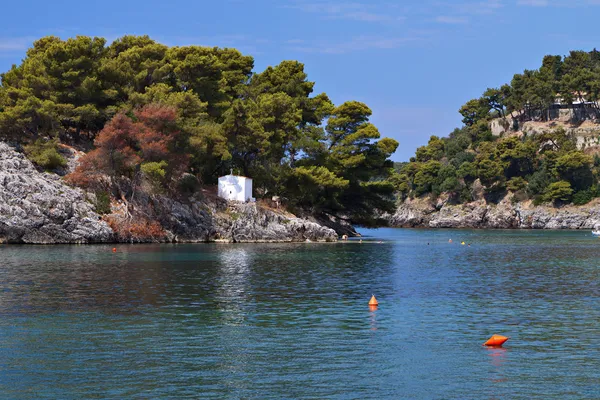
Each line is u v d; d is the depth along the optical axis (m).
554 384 28.55
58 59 122.62
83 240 101.50
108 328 38.06
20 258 76.25
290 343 35.03
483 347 34.53
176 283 56.75
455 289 55.66
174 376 29.17
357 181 153.88
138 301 47.16
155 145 108.81
